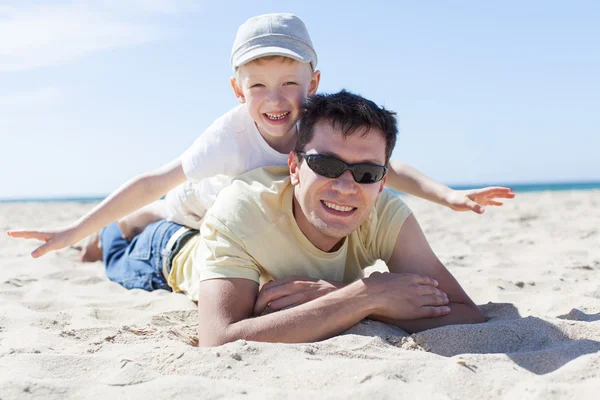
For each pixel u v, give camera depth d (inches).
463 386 67.7
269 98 113.7
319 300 90.3
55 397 66.3
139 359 79.6
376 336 85.5
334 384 69.5
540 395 63.2
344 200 90.0
